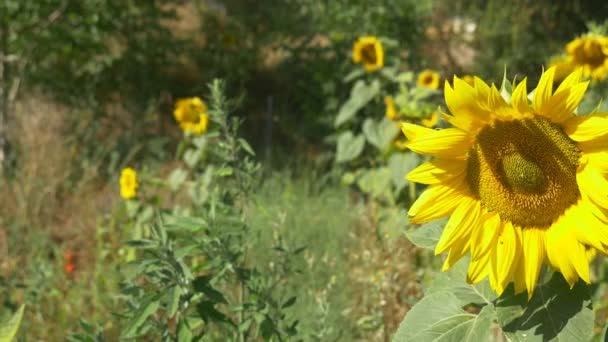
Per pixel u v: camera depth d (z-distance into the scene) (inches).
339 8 184.5
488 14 190.2
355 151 106.5
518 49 173.6
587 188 38.0
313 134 159.9
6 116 135.8
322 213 103.3
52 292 75.8
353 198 115.1
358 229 88.4
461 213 39.7
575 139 38.1
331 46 172.4
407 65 173.3
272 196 110.4
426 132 39.8
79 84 162.6
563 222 38.9
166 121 162.9
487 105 38.3
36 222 101.9
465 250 39.6
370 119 97.0
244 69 193.5
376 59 106.5
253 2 217.0
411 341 39.8
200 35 218.2
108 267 87.4
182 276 44.8
